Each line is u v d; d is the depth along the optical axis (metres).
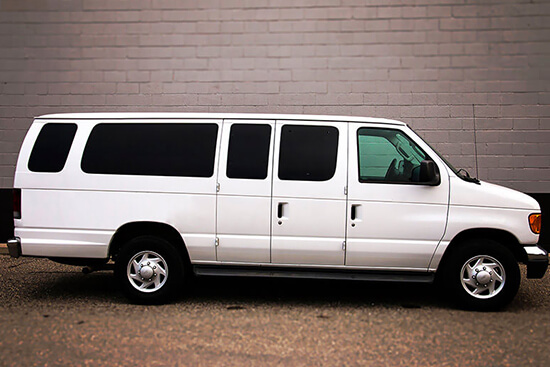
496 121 8.61
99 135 5.62
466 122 8.66
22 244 5.50
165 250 5.47
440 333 4.66
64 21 8.98
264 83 8.88
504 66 8.59
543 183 8.55
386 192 5.38
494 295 5.32
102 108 9.01
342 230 5.38
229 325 4.84
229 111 8.91
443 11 8.65
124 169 5.52
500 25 8.59
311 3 8.80
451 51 8.66
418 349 4.27
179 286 5.51
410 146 5.57
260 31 8.86
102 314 5.16
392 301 5.78
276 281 6.71
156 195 5.47
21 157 5.60
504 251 5.30
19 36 9.02
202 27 8.92
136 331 4.65
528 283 6.62
